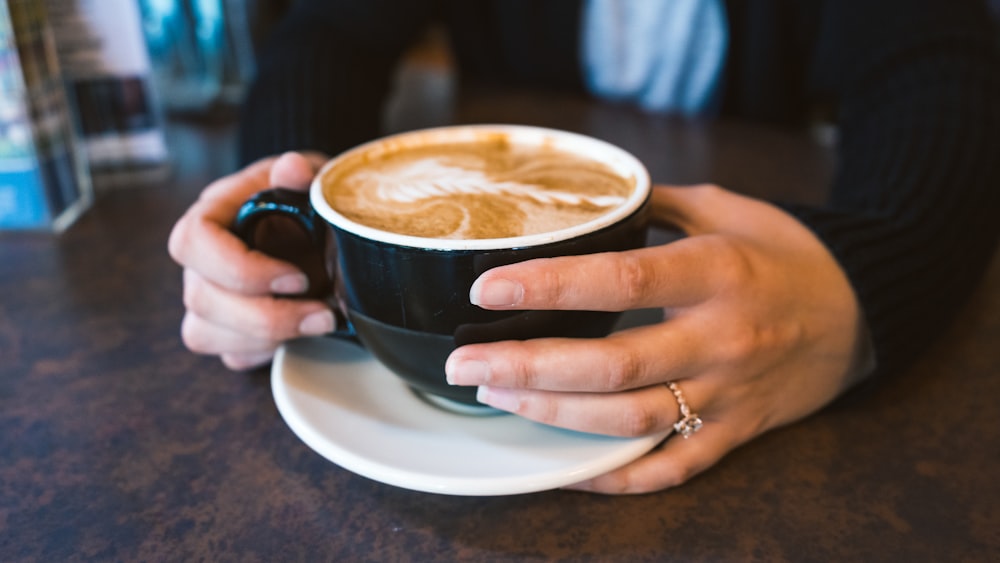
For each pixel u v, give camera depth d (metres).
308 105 0.52
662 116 0.74
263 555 0.31
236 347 0.38
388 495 0.33
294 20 0.65
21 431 0.36
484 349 0.31
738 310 0.34
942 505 0.32
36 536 0.31
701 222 0.39
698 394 0.33
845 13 0.59
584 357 0.31
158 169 0.61
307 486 0.33
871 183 0.44
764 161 0.62
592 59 0.85
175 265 0.49
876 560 0.30
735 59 0.76
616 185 0.37
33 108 0.50
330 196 0.35
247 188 0.39
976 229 0.42
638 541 0.31
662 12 0.80
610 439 0.32
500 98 0.79
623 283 0.31
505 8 0.85
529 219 0.34
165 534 0.31
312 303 0.36
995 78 0.49
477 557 0.31
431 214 0.34
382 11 0.65
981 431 0.36
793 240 0.38
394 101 0.78
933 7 0.53
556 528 0.32
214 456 0.35
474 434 0.33
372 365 0.37
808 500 0.33
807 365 0.36
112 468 0.34
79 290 0.47
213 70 0.73
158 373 0.40
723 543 0.31
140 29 0.56
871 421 0.36
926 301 0.38
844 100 0.58
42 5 0.51
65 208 0.54
